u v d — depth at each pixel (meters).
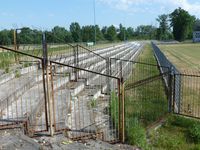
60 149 6.37
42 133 7.07
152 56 43.62
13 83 10.30
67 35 49.09
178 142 9.27
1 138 6.12
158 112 11.84
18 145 5.89
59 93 10.62
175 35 139.00
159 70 23.41
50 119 7.00
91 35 73.44
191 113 12.45
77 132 8.04
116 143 8.22
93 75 15.01
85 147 6.91
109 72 16.69
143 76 20.78
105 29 107.81
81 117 9.44
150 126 10.38
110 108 10.55
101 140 7.93
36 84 11.38
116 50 42.62
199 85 18.83
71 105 10.04
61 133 7.28
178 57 45.19
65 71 13.56
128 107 12.24
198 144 9.27
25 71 12.68
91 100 11.44
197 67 31.72
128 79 19.12
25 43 18.02
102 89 13.64
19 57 14.31
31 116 7.68
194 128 10.09
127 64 25.33
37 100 8.90
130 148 7.85
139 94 14.51
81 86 12.77
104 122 9.34
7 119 7.18
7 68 11.88
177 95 13.09
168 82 12.71
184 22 135.38
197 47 78.19
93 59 20.86
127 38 137.62
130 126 9.02
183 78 19.59
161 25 152.12
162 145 9.06
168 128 10.62
